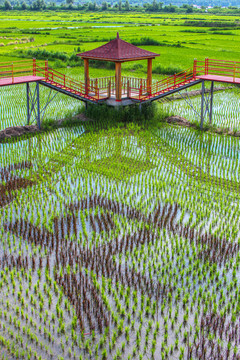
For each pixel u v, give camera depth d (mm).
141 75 38062
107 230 12867
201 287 10375
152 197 15125
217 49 51250
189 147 20344
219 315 9578
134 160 18641
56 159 18672
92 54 24438
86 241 12422
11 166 17891
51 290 10391
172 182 16156
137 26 91062
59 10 194500
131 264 11375
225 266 11305
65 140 21125
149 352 8688
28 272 11078
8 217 13781
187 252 11750
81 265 11305
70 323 9398
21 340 8812
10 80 21438
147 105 25391
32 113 25734
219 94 32188
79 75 37312
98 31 77188
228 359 8445
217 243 12141
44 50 46781
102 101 25312
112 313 9477
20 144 20547
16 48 51188
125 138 21500
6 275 10953
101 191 15602
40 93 31609
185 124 24109
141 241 12367
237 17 129125
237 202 14773
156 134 22172
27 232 12922
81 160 18438
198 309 9664
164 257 11703
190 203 14695
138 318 9555
